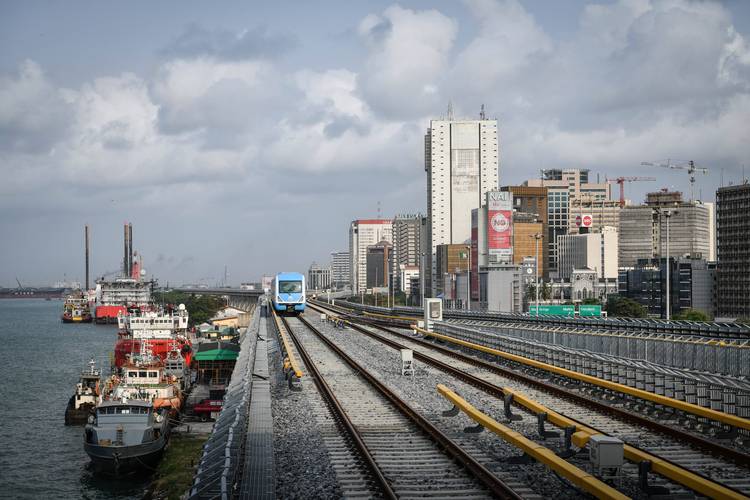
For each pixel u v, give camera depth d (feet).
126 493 164.86
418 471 63.21
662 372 90.17
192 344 434.30
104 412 185.16
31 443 213.46
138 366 245.24
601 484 50.49
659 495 53.98
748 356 97.40
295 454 70.59
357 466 65.57
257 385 111.45
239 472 61.26
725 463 63.77
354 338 213.05
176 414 225.97
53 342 587.27
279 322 295.28
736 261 635.25
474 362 142.41
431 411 91.25
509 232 581.94
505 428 69.00
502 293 570.46
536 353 131.34
